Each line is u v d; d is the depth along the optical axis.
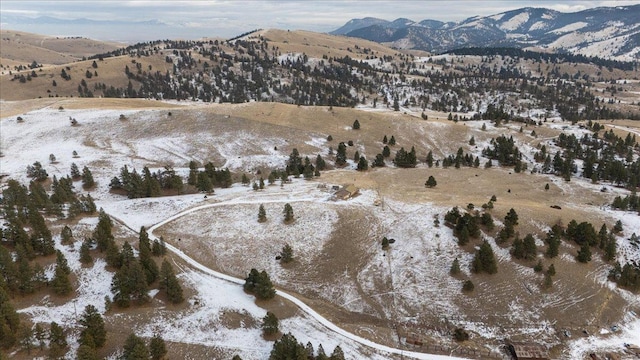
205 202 109.00
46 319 62.06
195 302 71.12
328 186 116.88
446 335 70.00
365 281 81.06
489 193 117.25
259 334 65.50
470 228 88.06
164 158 146.25
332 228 94.56
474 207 99.31
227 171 124.56
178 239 92.62
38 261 74.94
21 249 70.06
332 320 71.62
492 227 90.06
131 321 64.38
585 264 82.75
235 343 63.06
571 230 87.56
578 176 139.50
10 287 64.81
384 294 78.12
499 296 76.06
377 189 116.62
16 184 104.19
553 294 76.25
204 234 94.38
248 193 115.00
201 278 79.56
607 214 101.31
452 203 103.12
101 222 85.62
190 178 121.94
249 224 97.19
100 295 69.00
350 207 102.38
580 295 76.19
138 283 67.25
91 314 57.12
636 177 125.50
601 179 135.38
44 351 56.03
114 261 75.00
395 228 93.94
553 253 82.69
